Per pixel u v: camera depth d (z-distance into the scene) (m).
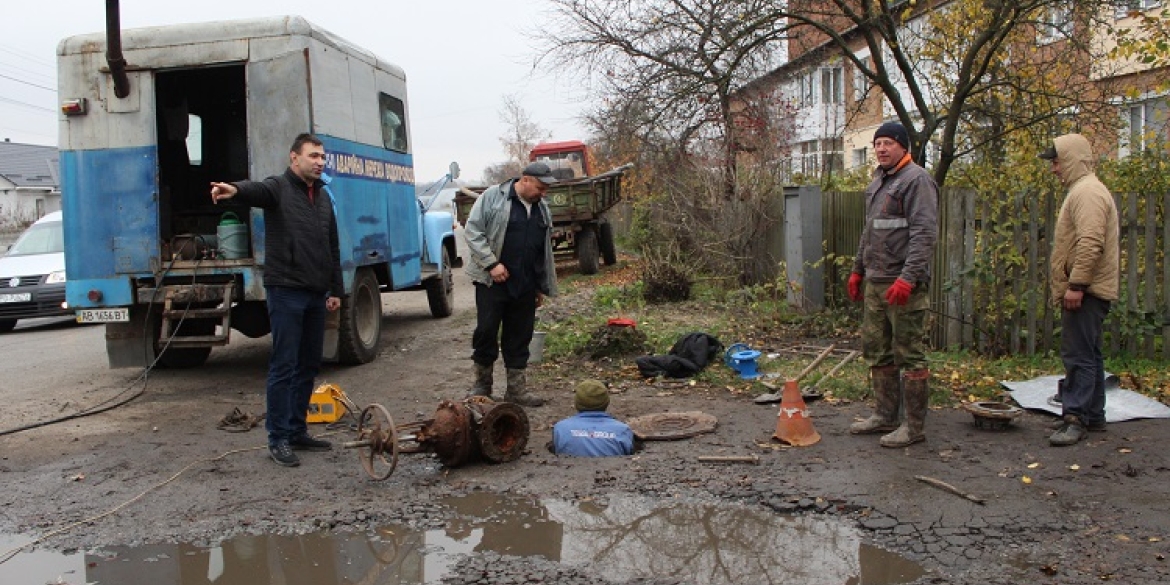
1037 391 6.45
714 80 13.03
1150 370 6.97
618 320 8.87
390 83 10.22
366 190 9.23
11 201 50.25
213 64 7.88
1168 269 7.23
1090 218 5.21
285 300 5.54
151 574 4.03
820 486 4.86
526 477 5.22
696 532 4.37
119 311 8.04
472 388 7.03
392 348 10.23
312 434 6.32
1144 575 3.66
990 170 10.56
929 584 3.68
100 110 7.98
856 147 23.47
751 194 12.79
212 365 9.63
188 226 9.62
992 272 7.67
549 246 6.90
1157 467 4.89
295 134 7.84
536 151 22.80
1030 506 4.44
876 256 5.61
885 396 5.75
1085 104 10.18
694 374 7.80
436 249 12.53
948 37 10.51
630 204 24.22
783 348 8.84
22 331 14.21
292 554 4.22
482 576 3.91
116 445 6.17
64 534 4.52
